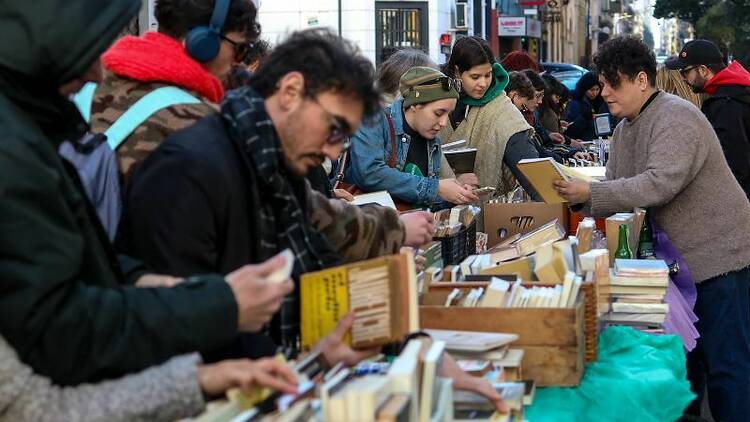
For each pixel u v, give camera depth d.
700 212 4.64
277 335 2.37
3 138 1.75
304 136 2.22
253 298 1.91
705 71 7.07
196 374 1.81
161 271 2.16
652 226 4.66
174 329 1.84
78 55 1.88
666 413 3.01
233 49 2.89
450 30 22.03
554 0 34.66
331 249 2.46
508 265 3.37
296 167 2.28
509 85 7.44
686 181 4.55
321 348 2.07
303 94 2.20
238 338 2.21
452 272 3.35
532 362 2.81
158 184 2.18
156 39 2.77
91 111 2.72
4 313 1.71
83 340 1.77
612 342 3.36
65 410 1.75
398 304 2.13
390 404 1.71
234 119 2.23
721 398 4.70
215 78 2.90
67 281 1.77
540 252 3.32
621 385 2.83
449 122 5.52
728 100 6.64
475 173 5.46
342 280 2.16
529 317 2.80
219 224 2.20
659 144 4.53
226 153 2.21
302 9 21.36
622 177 4.82
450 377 2.25
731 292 4.66
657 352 3.29
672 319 3.96
